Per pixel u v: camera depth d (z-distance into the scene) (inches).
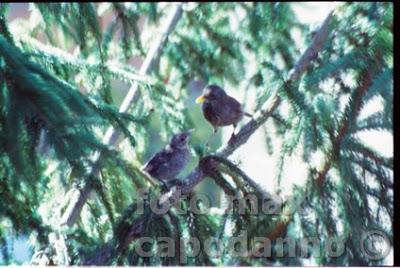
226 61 401.7
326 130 243.4
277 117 281.9
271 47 392.2
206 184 354.3
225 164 252.5
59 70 267.3
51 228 229.6
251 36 397.4
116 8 370.6
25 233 221.0
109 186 242.8
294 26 396.2
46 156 216.7
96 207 263.4
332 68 247.4
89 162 203.5
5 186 206.1
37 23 335.6
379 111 237.8
